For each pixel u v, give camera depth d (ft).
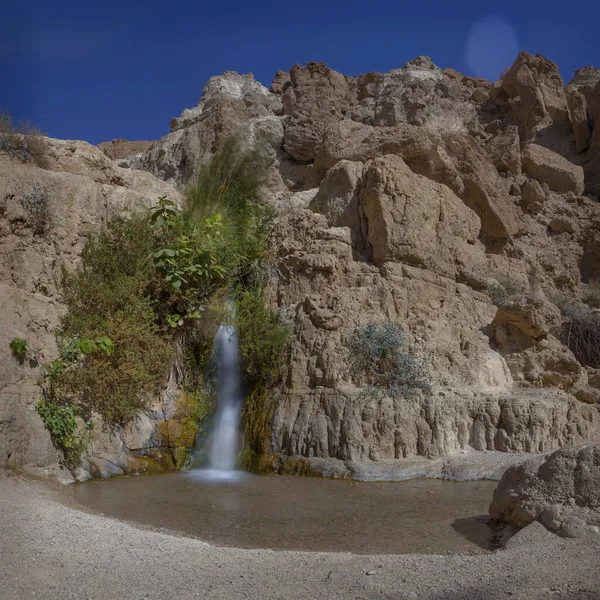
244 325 36.35
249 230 41.27
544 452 31.53
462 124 63.87
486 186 48.29
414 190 40.60
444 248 41.27
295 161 59.11
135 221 36.47
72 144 38.34
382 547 19.48
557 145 62.75
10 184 32.81
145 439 32.96
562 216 54.49
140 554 17.34
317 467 31.48
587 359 44.11
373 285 38.40
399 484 29.01
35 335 31.27
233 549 18.28
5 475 25.57
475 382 35.73
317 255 38.55
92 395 31.65
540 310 37.17
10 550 16.57
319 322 35.76
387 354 34.63
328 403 33.17
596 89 61.62
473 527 21.40
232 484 29.25
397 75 65.41
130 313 34.04
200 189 41.75
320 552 17.92
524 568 15.56
